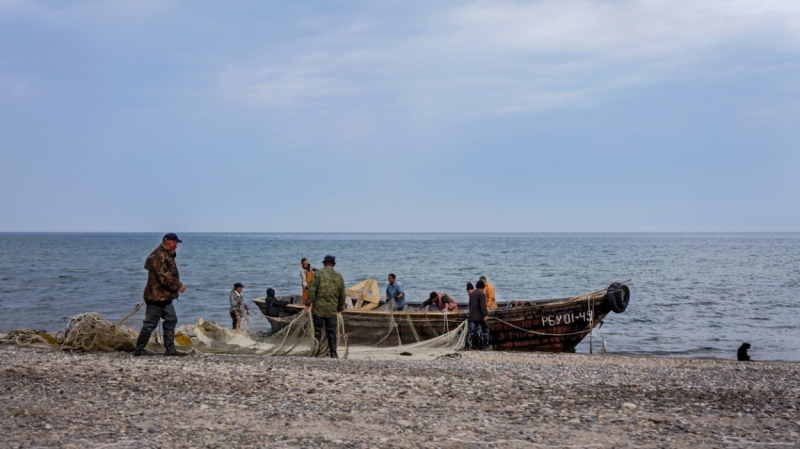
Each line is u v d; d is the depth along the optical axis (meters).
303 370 10.56
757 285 43.16
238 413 7.20
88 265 64.00
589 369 12.23
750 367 13.68
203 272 55.09
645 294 36.91
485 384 9.62
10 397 7.75
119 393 8.08
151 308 11.73
